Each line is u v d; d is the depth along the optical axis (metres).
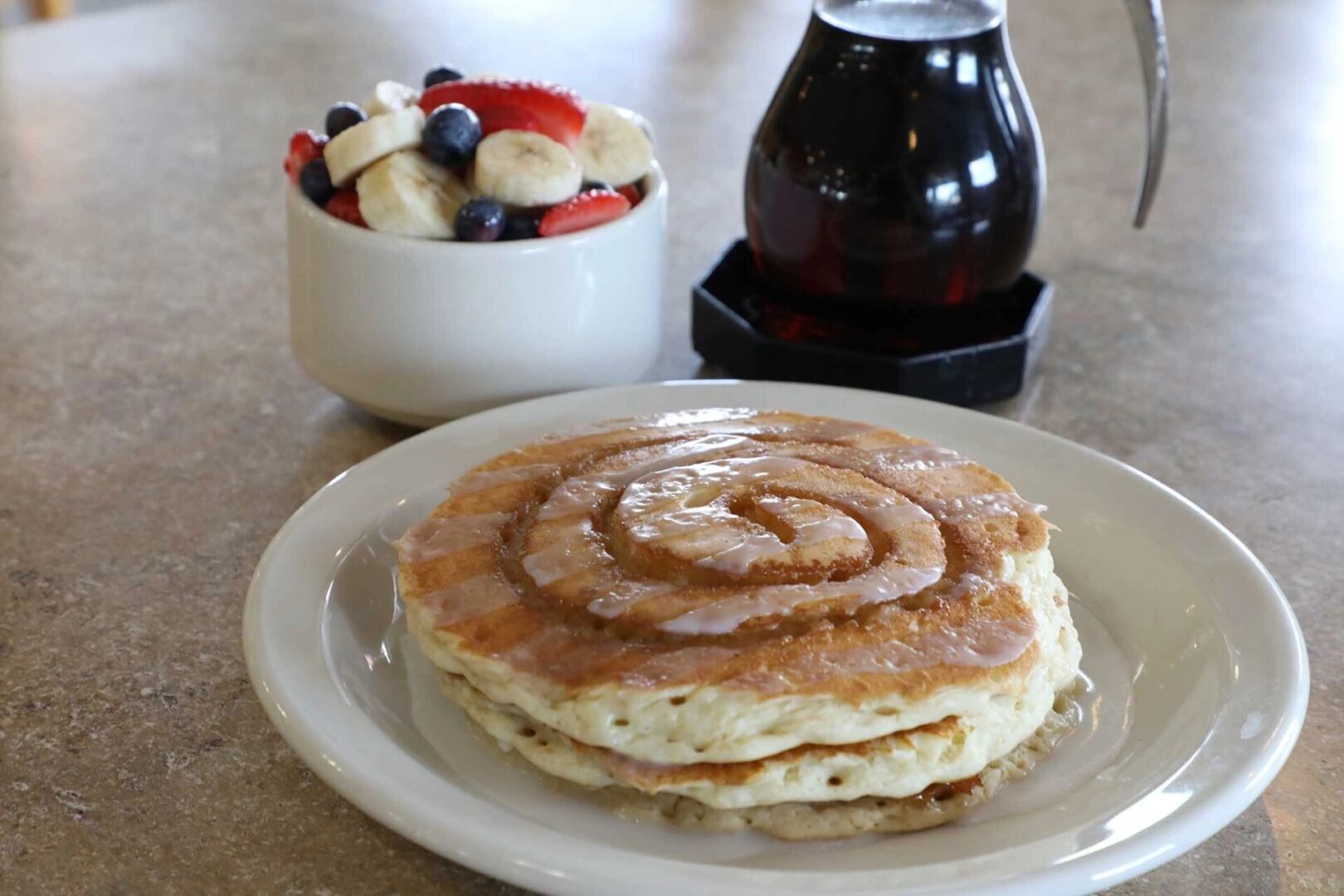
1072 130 0.87
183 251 0.73
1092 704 0.49
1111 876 0.42
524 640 0.46
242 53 0.94
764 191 0.62
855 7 0.60
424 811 0.43
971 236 0.60
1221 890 0.45
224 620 0.53
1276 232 0.77
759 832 0.45
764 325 0.64
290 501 0.58
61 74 0.90
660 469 0.52
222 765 0.48
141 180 0.79
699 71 0.94
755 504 0.49
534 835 0.42
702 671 0.44
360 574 0.51
